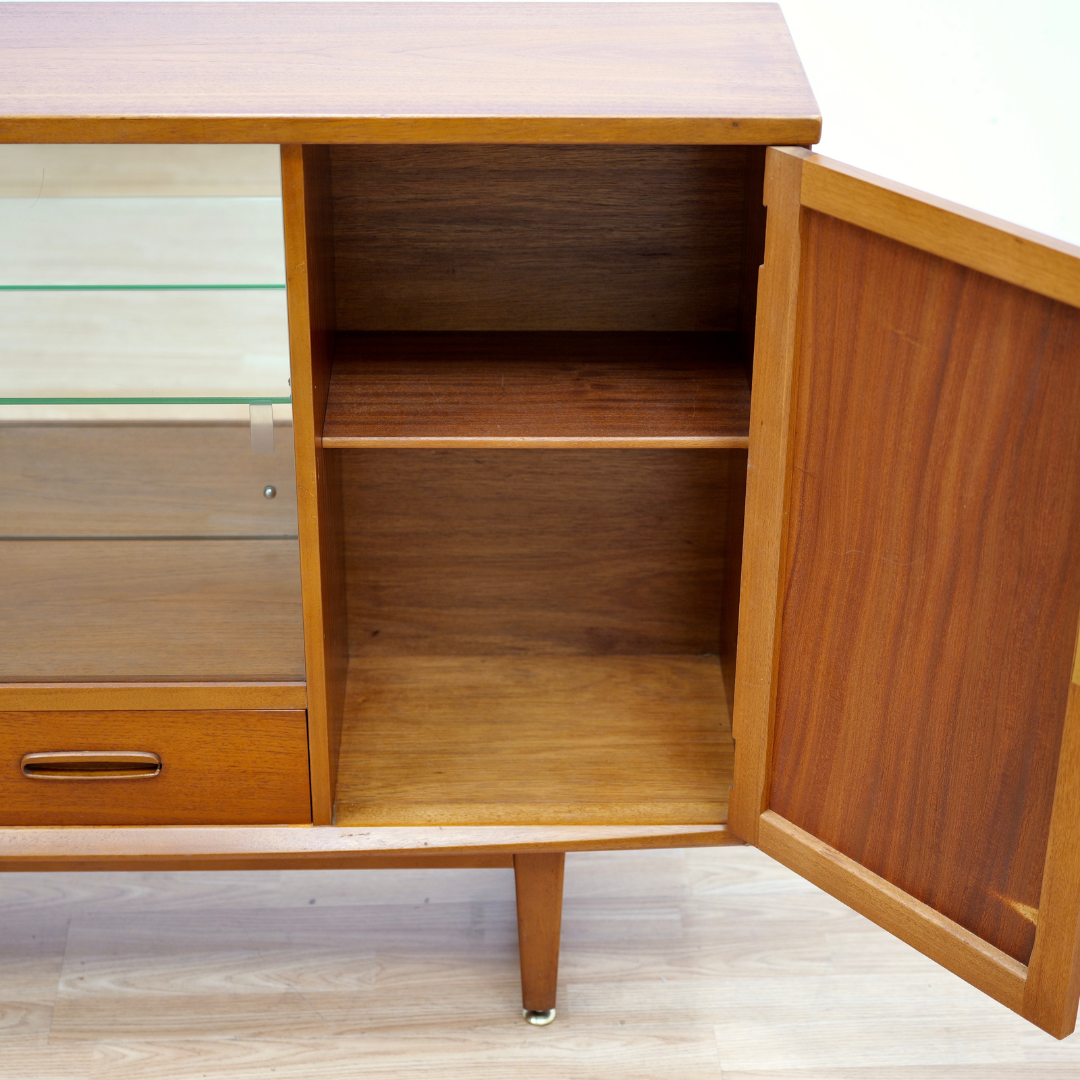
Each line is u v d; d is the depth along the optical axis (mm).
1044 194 1646
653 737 1448
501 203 1392
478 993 1487
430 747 1423
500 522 1543
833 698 1133
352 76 1116
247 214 1073
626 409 1255
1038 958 1030
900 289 952
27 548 1217
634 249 1419
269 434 1157
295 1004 1469
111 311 1115
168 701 1256
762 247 1273
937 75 1593
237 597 1226
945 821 1080
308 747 1280
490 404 1262
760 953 1539
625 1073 1391
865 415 1012
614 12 1333
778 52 1200
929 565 1013
